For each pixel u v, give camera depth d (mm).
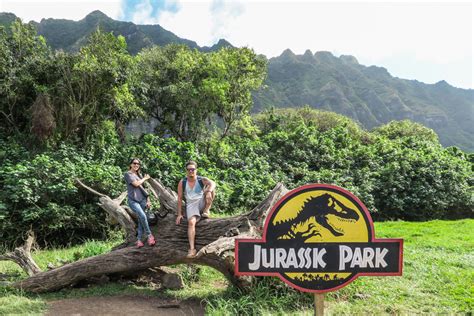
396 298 5480
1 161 12672
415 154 22172
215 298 5664
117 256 6301
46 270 6641
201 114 22422
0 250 9523
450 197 20125
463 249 8906
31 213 9844
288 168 20109
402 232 11656
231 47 24734
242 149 20562
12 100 14719
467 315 4840
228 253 5422
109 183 11500
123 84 16109
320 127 43031
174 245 6227
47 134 14062
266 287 5535
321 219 3908
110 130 16359
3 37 15234
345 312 4973
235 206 14859
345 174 20031
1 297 5746
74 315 5031
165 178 14266
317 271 3893
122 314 5113
